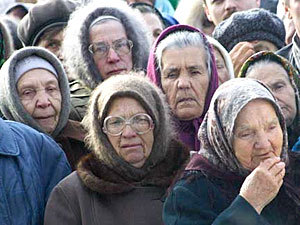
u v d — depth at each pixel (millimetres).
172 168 9656
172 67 10906
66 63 12148
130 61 11969
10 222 9539
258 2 14953
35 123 10758
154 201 9477
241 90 8836
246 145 8766
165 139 9664
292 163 9172
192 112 10859
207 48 11078
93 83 11844
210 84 10984
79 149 10953
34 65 10859
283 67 10820
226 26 13289
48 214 9562
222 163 8945
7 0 17438
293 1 12336
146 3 14672
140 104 9570
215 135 8891
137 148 9570
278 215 8906
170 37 11094
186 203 8875
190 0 15656
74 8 12969
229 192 8875
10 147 9828
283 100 10688
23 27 13047
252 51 12555
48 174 10039
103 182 9500
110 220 9406
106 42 11852
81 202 9508
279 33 13242
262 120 8750
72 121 11094
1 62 12375
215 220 8516
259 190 8562
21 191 9664
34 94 10789
